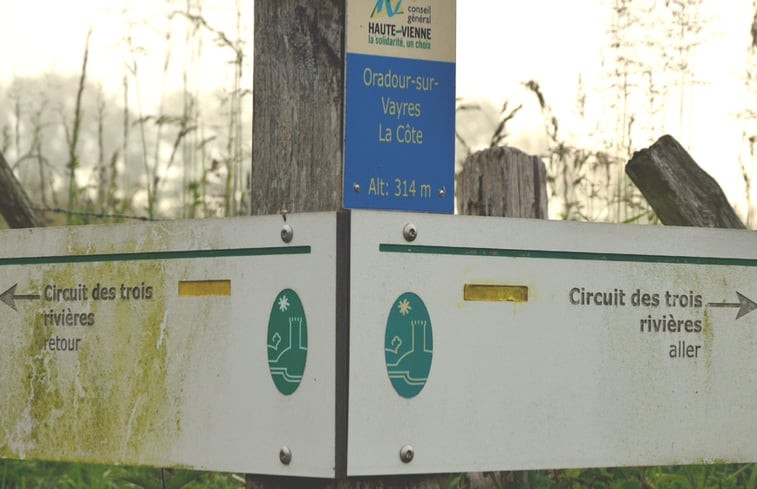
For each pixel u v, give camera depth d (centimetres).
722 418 343
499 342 306
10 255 356
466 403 301
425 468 294
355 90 333
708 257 341
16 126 734
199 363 312
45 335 349
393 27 338
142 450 324
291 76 337
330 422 284
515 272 310
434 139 343
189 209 673
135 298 328
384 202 336
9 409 356
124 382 329
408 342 293
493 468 305
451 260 300
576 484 471
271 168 339
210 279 310
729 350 345
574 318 319
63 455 343
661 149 488
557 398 316
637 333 329
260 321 299
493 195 469
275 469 294
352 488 307
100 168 707
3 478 536
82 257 340
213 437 308
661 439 333
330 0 334
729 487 501
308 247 290
